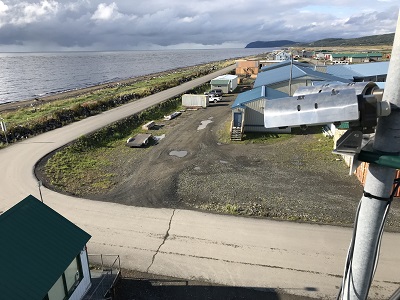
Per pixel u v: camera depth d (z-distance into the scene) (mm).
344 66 56844
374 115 2967
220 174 23609
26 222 9992
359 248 3504
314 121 3047
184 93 58031
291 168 24422
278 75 44719
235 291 12430
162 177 23281
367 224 3383
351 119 2893
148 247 15133
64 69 179625
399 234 15477
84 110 41625
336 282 12734
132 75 141125
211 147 29859
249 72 85500
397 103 2951
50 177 22781
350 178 22344
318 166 24609
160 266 13891
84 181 22625
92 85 103812
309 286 12570
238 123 32719
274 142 30547
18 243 9281
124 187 21719
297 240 15391
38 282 8797
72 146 28609
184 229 16500
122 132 35062
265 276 13148
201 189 21156
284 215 17656
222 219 17328
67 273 10453
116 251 14891
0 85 108688
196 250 14852
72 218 17609
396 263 13516
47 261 9438
